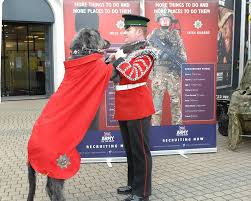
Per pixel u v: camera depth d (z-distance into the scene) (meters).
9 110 11.73
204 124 6.14
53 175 3.41
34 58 15.25
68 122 3.49
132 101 4.13
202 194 4.50
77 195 4.58
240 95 6.45
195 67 5.95
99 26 5.52
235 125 6.41
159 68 5.84
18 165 5.83
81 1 5.47
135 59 4.00
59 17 14.34
